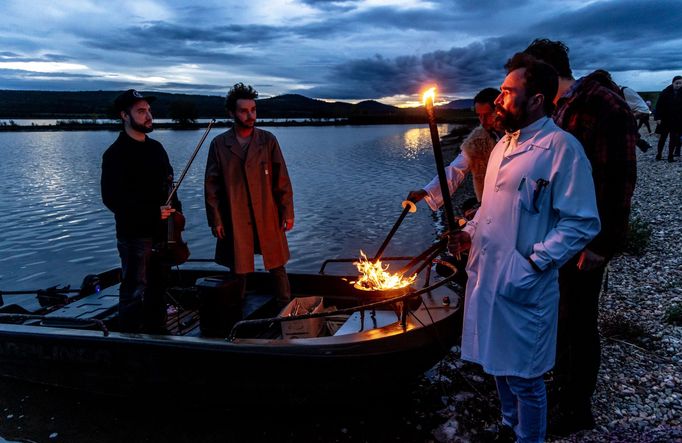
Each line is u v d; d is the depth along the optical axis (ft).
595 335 10.12
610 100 8.95
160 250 14.56
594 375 10.29
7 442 12.07
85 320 13.05
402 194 51.44
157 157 15.08
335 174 69.56
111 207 14.40
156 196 14.83
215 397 12.22
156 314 14.79
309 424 12.43
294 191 54.70
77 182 65.51
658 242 24.04
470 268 9.23
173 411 13.26
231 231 15.42
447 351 12.22
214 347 11.64
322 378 11.35
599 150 9.02
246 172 15.01
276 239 15.62
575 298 9.98
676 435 10.42
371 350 11.14
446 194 9.07
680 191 34.63
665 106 45.14
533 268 8.04
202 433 12.28
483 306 8.74
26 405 13.61
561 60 9.89
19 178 70.03
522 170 8.30
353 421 12.43
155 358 12.25
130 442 12.01
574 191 7.92
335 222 38.73
